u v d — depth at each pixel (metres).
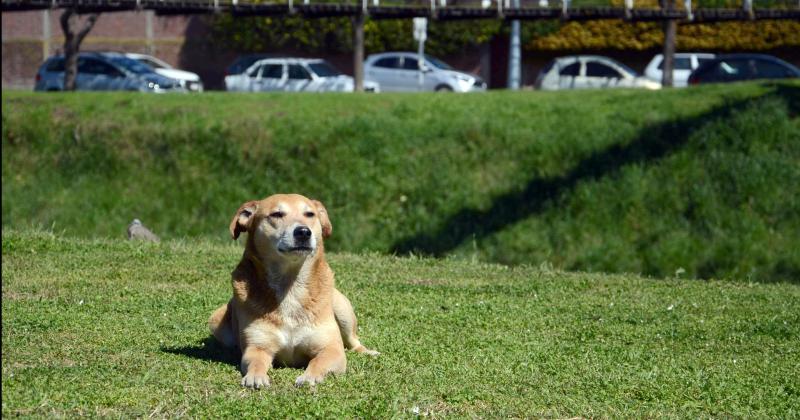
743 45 37.44
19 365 6.34
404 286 10.18
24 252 11.41
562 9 23.03
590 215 17.47
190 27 40.09
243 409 5.32
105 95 22.70
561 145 18.80
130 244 12.36
